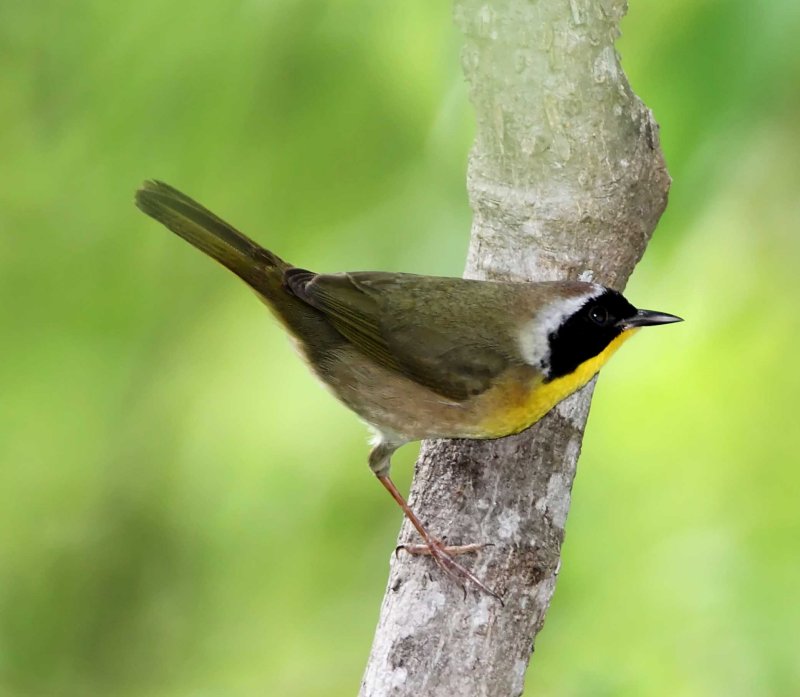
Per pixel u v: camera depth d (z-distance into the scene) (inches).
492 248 402.0
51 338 504.1
